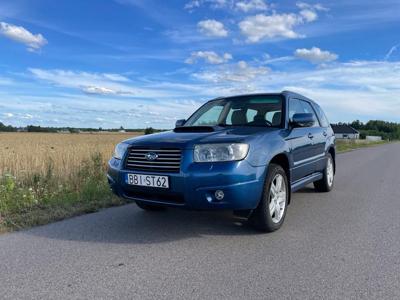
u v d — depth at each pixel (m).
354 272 3.46
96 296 2.99
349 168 13.23
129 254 3.94
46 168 9.65
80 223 5.15
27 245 4.23
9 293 3.05
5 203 5.87
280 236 4.58
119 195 4.79
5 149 14.37
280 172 4.84
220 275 3.39
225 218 5.38
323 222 5.29
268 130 4.96
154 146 4.38
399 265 3.64
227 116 5.79
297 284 3.20
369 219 5.48
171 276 3.37
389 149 31.75
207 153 4.13
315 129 6.70
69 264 3.66
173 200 4.28
